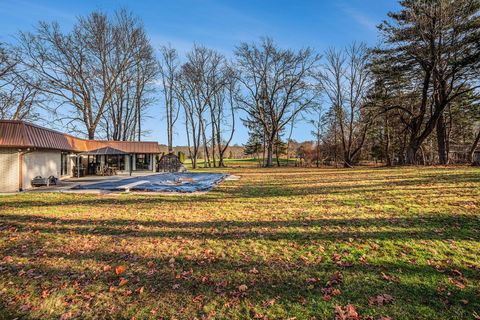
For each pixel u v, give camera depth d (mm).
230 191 10914
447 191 7926
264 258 3846
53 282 3318
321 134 37344
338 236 4613
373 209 6371
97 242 4703
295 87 31734
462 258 3510
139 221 6051
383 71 22500
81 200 8930
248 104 33438
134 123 32031
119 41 28469
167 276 3418
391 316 2428
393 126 29562
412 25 19969
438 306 2533
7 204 8180
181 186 12508
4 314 2695
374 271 3291
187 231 5258
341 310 2539
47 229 5488
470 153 23719
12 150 11898
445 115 25438
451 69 19672
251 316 2547
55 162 16375
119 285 3209
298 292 2920
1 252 4305
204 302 2811
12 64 22016
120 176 20297
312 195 8969
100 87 28016
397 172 14898
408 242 4148
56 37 24609
